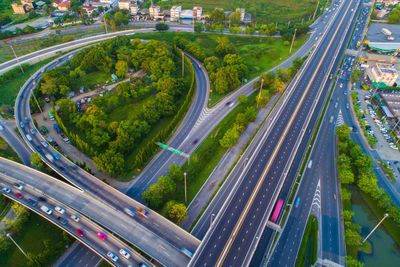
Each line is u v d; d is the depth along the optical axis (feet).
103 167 544.21
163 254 409.90
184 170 581.94
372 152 648.79
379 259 456.04
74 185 546.67
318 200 536.01
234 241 426.10
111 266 430.61
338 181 576.20
